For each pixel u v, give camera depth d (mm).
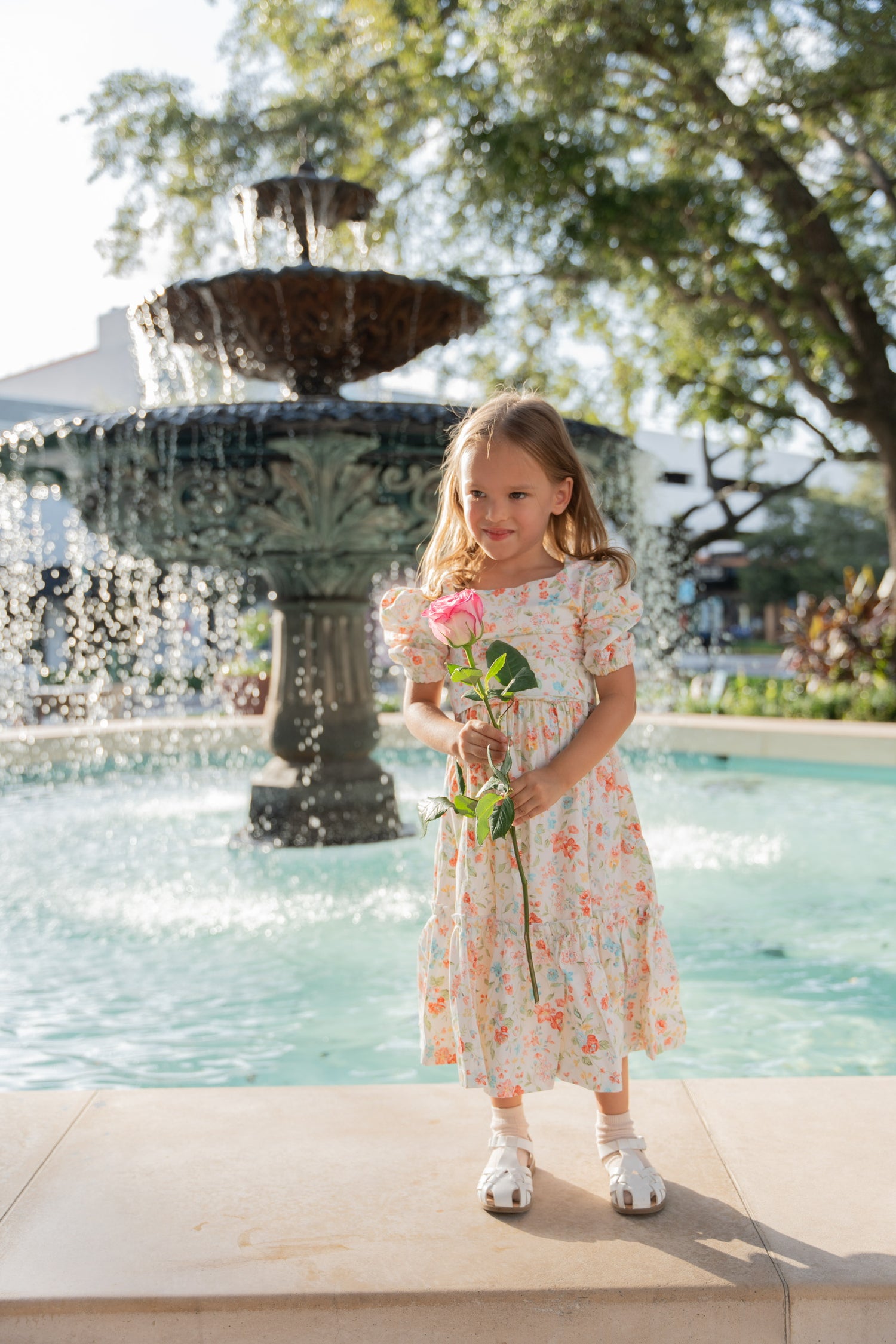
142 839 5910
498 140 11977
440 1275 1501
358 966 3580
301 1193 1753
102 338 25969
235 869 5094
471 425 1892
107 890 4668
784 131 11984
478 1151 1911
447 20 12492
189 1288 1469
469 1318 1445
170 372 6133
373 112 13531
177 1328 1447
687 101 12133
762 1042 2861
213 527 5227
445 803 1684
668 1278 1484
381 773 5844
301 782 5680
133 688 12133
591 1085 1738
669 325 15367
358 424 4703
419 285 5203
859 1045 2830
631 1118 1982
